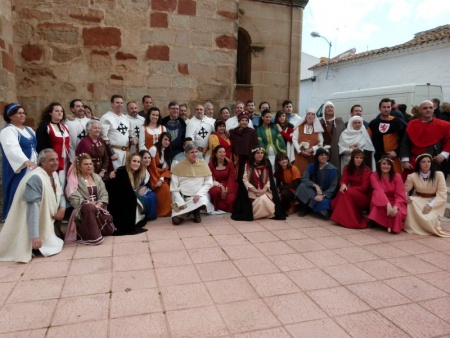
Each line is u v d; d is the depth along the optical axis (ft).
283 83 35.83
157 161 18.40
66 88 21.88
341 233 15.84
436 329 8.67
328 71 61.11
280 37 35.32
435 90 32.76
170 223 16.87
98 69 22.22
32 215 12.27
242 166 18.24
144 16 22.63
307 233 15.76
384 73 51.01
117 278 11.08
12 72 20.36
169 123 20.04
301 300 9.95
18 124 14.52
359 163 17.06
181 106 20.74
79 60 21.90
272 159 20.33
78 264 12.07
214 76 24.36
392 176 16.65
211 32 23.97
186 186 17.13
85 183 14.64
